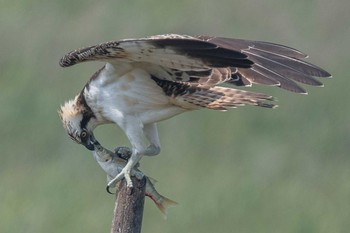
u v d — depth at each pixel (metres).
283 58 11.34
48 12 20.67
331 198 16.94
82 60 10.45
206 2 21.30
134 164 10.91
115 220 10.34
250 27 20.80
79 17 20.50
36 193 16.81
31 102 18.59
